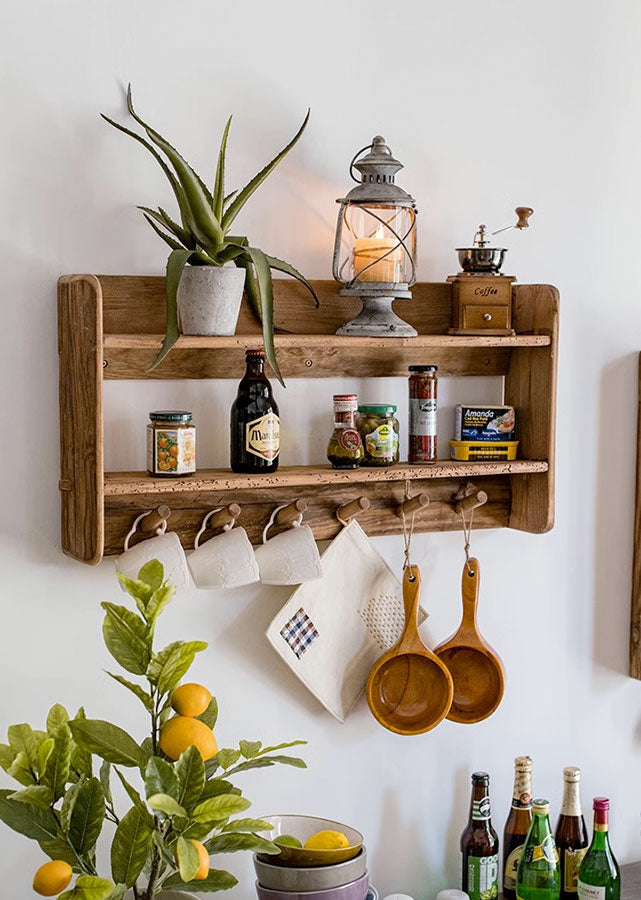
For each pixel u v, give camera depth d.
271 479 1.74
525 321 2.04
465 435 2.02
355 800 2.03
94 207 1.75
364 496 1.98
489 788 2.17
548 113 2.14
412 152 2.01
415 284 2.00
